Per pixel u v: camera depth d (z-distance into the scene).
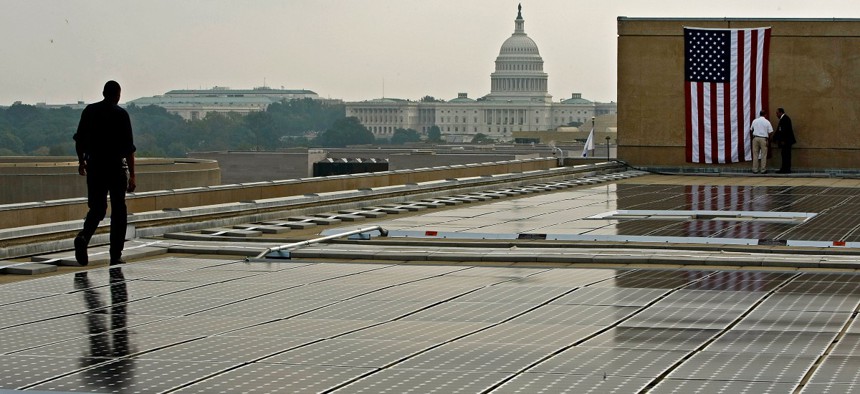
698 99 40.03
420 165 119.81
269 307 12.66
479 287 13.92
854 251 17.20
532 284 14.12
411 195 27.81
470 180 30.75
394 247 18.00
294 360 10.00
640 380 9.12
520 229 21.03
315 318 11.98
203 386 9.12
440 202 27.02
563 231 20.61
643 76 40.59
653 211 24.69
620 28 40.59
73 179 66.19
